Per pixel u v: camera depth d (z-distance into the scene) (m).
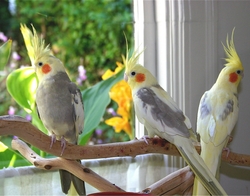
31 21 2.56
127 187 1.63
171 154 1.41
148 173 1.73
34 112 1.57
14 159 1.54
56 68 1.37
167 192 1.38
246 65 1.94
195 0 1.78
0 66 1.49
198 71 1.81
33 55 1.42
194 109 1.80
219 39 1.86
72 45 2.61
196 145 1.49
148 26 1.81
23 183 1.42
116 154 1.31
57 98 1.34
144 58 1.81
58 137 1.40
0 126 1.12
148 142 1.36
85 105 1.68
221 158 1.47
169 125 1.31
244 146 1.96
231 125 1.45
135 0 1.85
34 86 1.54
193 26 1.78
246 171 1.94
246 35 1.94
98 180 1.27
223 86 1.52
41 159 1.31
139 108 1.38
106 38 2.58
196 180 1.38
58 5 2.65
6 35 2.42
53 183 1.48
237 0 1.90
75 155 1.25
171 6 1.76
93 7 2.69
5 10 2.48
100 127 2.32
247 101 1.95
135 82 1.43
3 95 2.16
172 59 1.78
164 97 1.40
